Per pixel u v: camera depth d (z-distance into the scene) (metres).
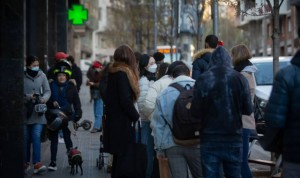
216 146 11.11
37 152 18.00
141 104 15.80
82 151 22.28
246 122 14.09
